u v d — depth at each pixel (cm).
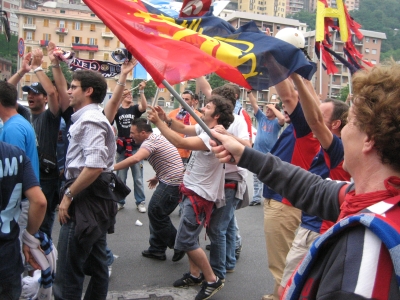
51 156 430
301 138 332
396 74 123
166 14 286
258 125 795
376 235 105
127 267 475
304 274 120
